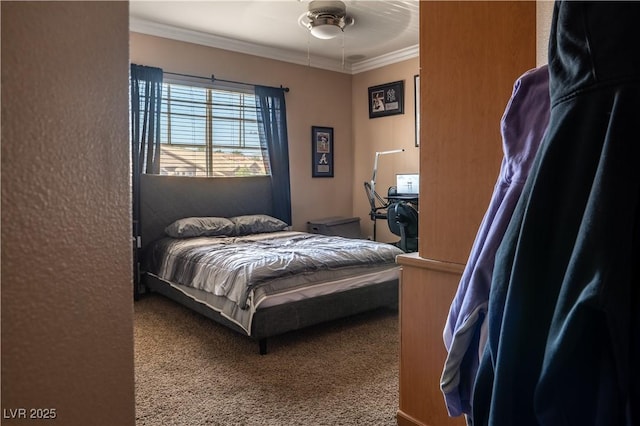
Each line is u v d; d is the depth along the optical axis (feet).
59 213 1.56
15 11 1.45
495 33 5.05
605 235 2.11
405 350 6.16
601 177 2.19
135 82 13.66
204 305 10.54
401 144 17.48
